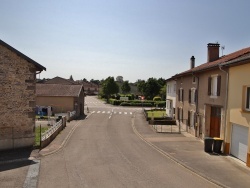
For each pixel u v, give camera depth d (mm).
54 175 12734
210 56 27859
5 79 17359
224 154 17703
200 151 18578
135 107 65188
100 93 102000
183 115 30219
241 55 17688
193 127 26094
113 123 34312
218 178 12742
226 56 25281
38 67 18297
